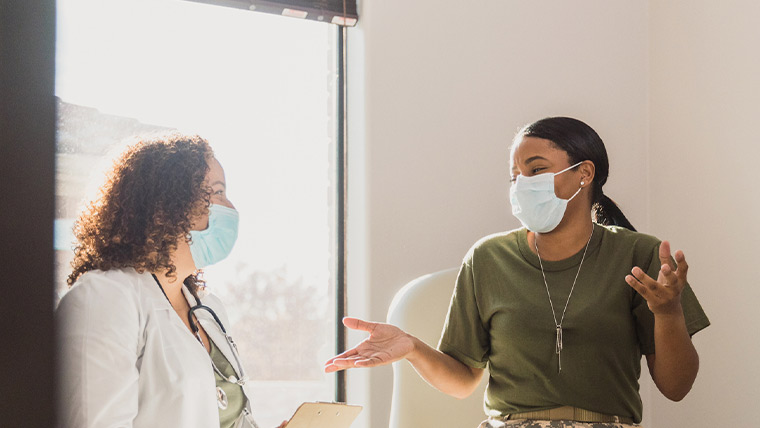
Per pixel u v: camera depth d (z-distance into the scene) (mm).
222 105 2463
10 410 422
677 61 2779
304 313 2566
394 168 2512
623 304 1718
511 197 1816
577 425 1632
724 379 2508
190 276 1880
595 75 2855
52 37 430
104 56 2279
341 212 2623
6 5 417
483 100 2658
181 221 1697
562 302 1729
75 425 1424
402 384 2078
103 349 1483
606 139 2850
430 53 2590
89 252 1681
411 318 2145
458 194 2596
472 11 2664
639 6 2936
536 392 1711
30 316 425
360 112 2533
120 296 1573
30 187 423
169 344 1625
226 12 2477
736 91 2516
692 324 1690
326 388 2590
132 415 1497
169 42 2381
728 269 2518
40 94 426
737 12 2521
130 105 2311
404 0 2566
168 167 1698
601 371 1685
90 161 2229
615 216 1969
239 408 1787
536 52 2764
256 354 2488
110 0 2293
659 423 2775
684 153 2734
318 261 2598
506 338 1758
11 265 419
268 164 2533
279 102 2559
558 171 1767
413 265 2512
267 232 2521
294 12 2496
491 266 1845
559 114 2785
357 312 2525
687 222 2709
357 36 2580
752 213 2436
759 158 2422
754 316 2406
